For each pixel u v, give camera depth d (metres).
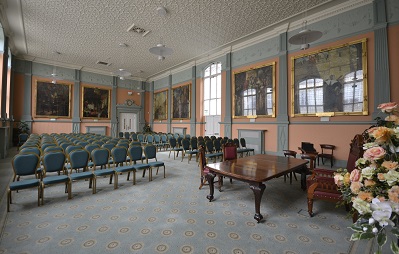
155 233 2.50
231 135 9.45
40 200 3.51
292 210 3.21
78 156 4.31
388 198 1.10
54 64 11.91
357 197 1.17
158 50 5.79
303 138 6.94
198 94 11.66
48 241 2.30
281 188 4.29
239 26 7.45
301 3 6.05
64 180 3.53
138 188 4.21
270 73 7.93
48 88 11.76
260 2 6.00
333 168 5.95
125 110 14.77
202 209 3.21
